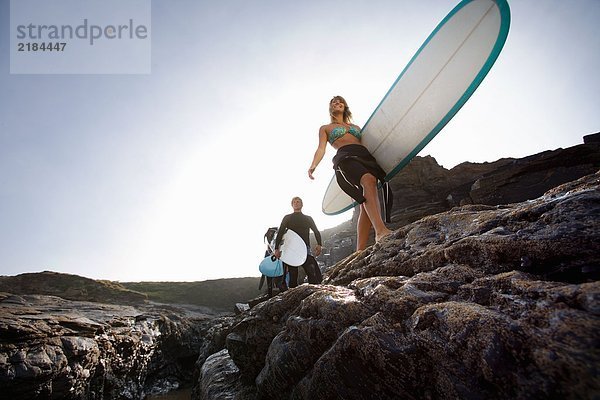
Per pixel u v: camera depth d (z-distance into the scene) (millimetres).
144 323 10531
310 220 4297
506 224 1019
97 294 15367
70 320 6879
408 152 2721
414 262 1211
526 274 756
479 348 587
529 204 1118
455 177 13117
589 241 699
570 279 704
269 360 1324
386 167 2928
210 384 2242
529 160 9867
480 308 677
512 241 860
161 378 10656
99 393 6918
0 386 4770
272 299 1809
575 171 8531
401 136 2809
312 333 1088
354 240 13500
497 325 592
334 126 2686
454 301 788
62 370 5648
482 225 1107
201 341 12820
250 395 1622
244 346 1785
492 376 543
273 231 5547
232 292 20969
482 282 803
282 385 1216
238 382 2023
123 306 13344
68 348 5980
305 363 1095
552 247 755
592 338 460
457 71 2457
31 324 5973
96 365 6816
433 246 1237
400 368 707
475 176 12703
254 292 21016
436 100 2572
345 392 828
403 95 2867
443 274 961
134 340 8789
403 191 13117
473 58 2357
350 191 2375
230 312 18391
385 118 3004
